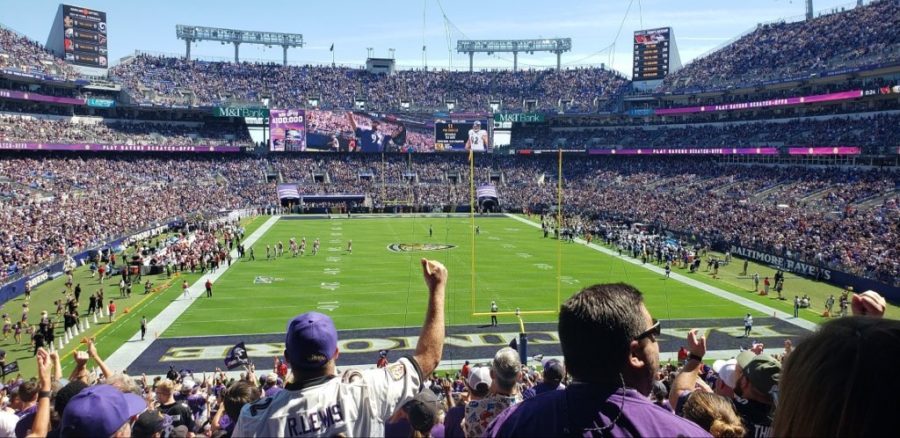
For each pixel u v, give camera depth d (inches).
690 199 2947.8
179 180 3400.6
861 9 3243.1
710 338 1241.4
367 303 1491.1
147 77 3870.6
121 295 1566.2
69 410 166.4
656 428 110.9
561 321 124.5
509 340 1225.4
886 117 2687.0
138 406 176.9
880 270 1592.0
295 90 4249.5
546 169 4010.8
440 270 172.7
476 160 4109.3
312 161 3941.9
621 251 2237.9
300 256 2144.4
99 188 2851.9
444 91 4488.2
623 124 4158.5
